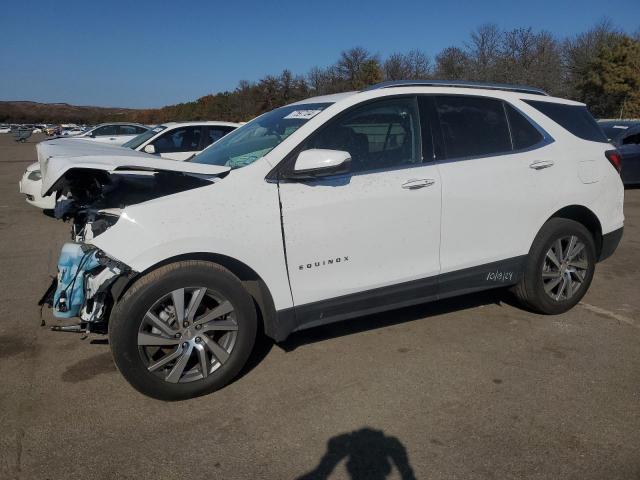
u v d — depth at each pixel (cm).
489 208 401
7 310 485
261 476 263
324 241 348
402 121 383
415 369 364
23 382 354
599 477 258
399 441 287
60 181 364
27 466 270
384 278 371
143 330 312
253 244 330
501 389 337
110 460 275
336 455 277
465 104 409
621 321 443
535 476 259
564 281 447
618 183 471
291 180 341
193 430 300
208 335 335
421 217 375
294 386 345
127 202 357
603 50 4075
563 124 449
